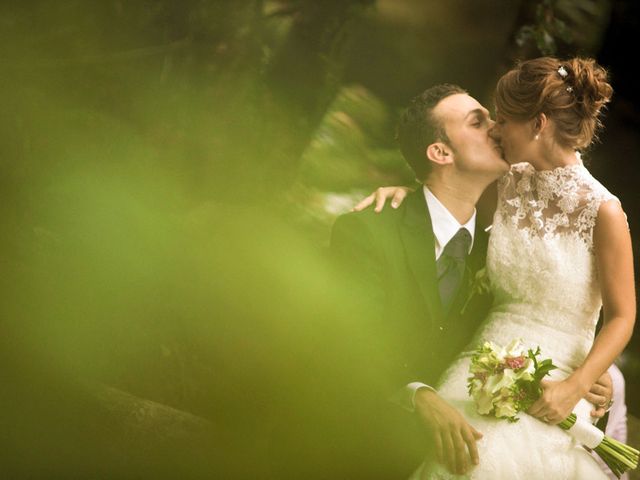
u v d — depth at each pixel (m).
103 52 6.32
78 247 4.98
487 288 3.56
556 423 3.14
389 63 10.19
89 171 5.58
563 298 3.27
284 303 5.09
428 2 10.48
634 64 9.09
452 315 3.68
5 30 5.91
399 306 3.59
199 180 6.14
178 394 4.41
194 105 6.37
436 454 3.17
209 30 6.47
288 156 6.64
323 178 6.93
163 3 6.41
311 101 6.73
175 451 3.52
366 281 3.57
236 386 4.51
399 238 3.64
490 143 3.56
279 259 5.41
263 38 6.59
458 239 3.67
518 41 6.55
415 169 3.72
